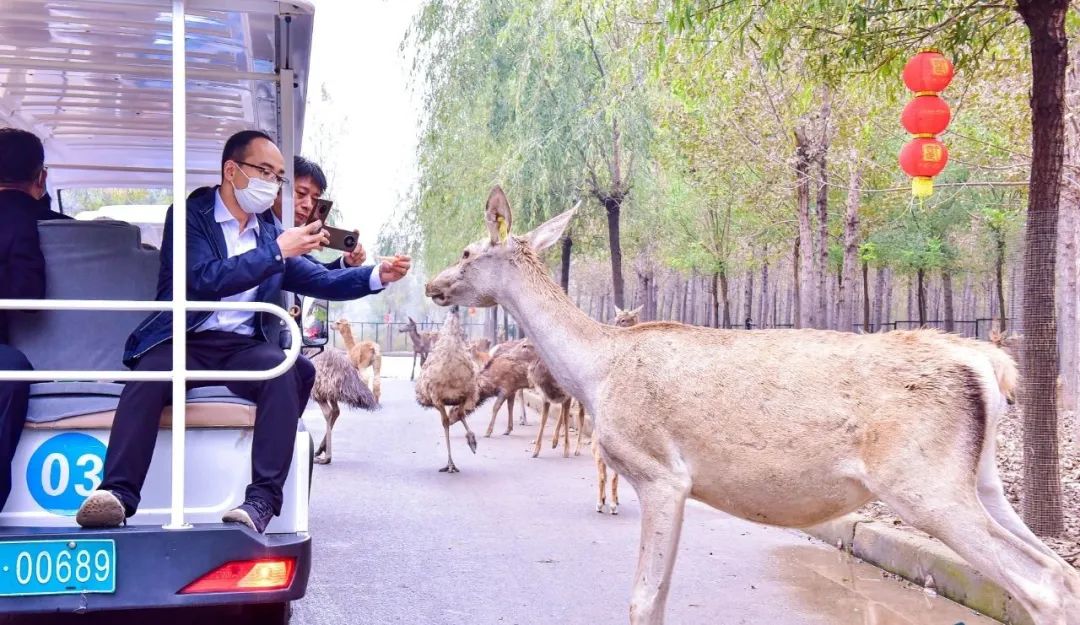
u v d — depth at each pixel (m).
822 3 8.14
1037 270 6.86
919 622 5.84
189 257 4.61
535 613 6.12
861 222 20.94
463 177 21.33
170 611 5.43
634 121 18.25
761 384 4.79
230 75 6.02
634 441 5.00
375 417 18.75
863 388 4.64
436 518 9.03
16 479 4.38
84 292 4.88
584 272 38.28
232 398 4.62
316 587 6.68
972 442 4.54
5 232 4.77
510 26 17.17
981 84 12.41
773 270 31.47
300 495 4.62
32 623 5.39
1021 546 4.42
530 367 13.53
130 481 4.26
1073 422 8.88
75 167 8.34
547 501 9.95
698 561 7.37
